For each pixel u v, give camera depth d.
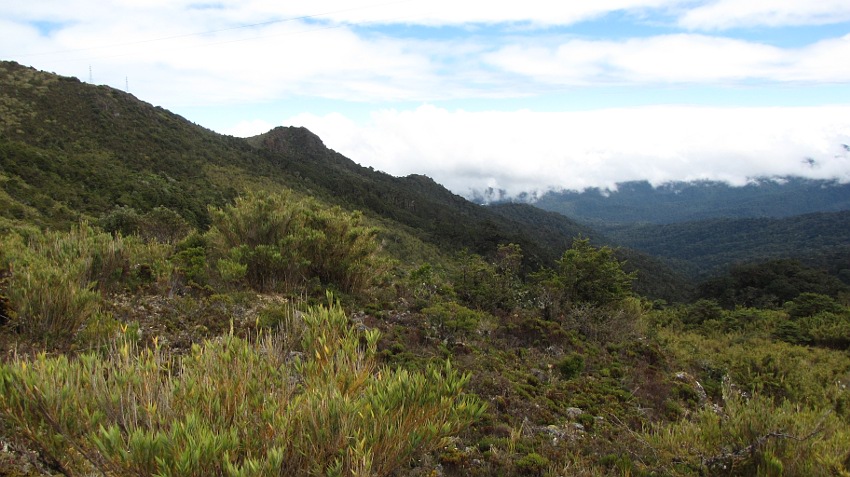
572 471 3.56
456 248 54.44
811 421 3.86
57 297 4.30
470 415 2.65
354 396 2.61
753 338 11.24
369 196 73.62
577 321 8.82
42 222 22.33
